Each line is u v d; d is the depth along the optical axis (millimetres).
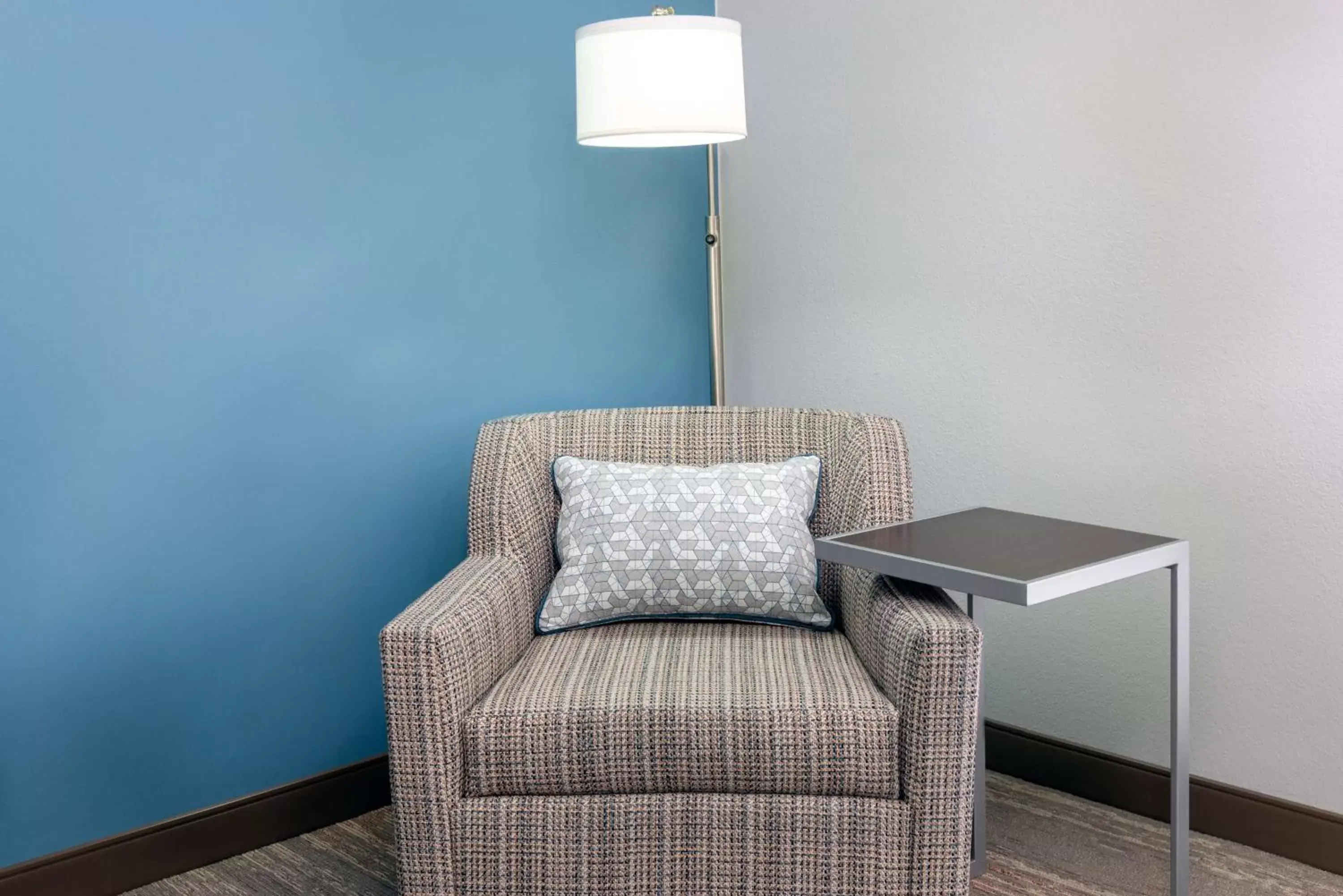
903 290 2580
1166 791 2283
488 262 2520
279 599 2277
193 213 2096
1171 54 2115
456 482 2521
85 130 1964
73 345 1983
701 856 1680
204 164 2102
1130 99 2178
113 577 2064
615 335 2773
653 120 2064
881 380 2654
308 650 2330
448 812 1689
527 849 1688
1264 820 2156
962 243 2463
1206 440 2154
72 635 2029
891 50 2525
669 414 2312
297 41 2195
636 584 2008
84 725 2059
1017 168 2354
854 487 2105
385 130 2332
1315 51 1946
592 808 1681
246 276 2170
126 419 2053
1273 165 2016
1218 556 2164
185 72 2064
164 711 2150
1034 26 2289
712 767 1666
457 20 2420
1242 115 2041
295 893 2096
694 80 2064
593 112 2111
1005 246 2395
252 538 2229
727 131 2115
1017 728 2523
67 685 2033
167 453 2105
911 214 2541
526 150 2559
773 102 2779
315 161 2238
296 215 2223
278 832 2305
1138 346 2223
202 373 2133
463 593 1843
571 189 2648
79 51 1946
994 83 2363
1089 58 2221
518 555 2094
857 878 1657
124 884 2115
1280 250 2023
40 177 1926
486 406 2551
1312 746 2090
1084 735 2412
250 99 2145
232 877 2162
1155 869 2111
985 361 2459
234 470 2191
